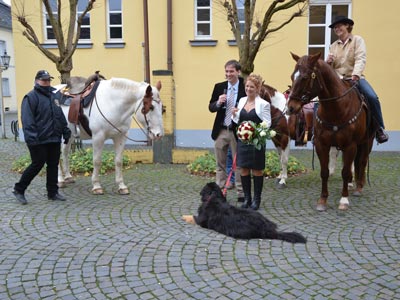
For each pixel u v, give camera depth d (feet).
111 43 43.78
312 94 17.69
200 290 12.01
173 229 17.06
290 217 18.81
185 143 43.73
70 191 23.47
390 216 18.89
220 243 15.48
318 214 19.22
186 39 42.68
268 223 16.20
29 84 45.19
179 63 43.04
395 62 40.55
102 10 43.62
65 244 15.48
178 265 13.64
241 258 14.17
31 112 19.97
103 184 25.31
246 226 15.97
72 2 29.78
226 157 22.49
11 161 33.81
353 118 18.80
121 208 20.12
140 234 16.48
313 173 28.81
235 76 20.75
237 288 12.14
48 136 20.22
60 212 19.42
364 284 12.40
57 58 29.73
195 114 43.37
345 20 20.31
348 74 20.75
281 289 12.08
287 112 17.66
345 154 19.62
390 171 29.53
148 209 19.97
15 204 20.67
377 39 40.55
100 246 15.26
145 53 43.09
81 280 12.64
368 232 16.78
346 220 18.33
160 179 26.99
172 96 33.99
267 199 21.89
